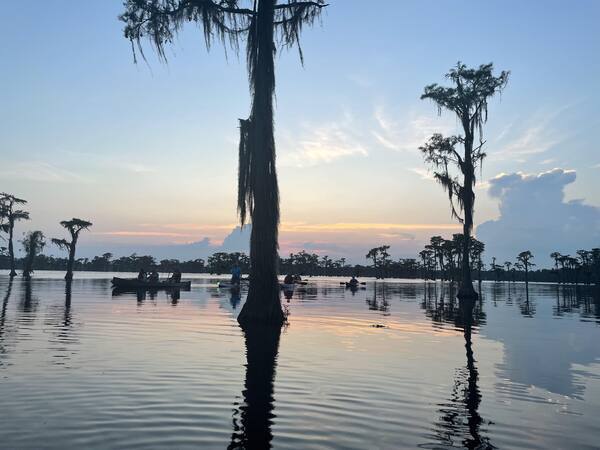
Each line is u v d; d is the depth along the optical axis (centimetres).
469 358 1180
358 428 638
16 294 3216
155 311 2200
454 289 5875
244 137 2261
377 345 1352
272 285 1936
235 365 1022
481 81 3953
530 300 3984
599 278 9881
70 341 1294
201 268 14750
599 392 856
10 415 658
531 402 786
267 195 2017
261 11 2128
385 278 15000
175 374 920
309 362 1073
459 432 634
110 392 782
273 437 595
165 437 585
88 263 15250
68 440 568
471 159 4022
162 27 2130
